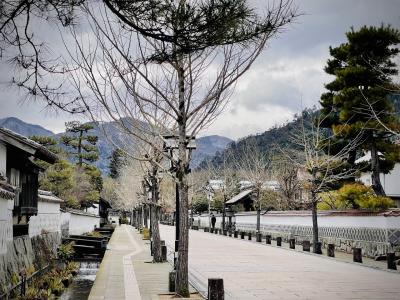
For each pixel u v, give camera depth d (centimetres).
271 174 4553
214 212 7094
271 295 1238
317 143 2683
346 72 2417
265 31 662
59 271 1933
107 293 1229
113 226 7356
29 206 1912
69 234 3647
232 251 2703
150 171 2344
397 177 3597
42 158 1848
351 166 2670
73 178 5344
